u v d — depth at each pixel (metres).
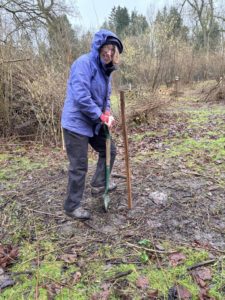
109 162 3.27
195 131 6.88
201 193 3.80
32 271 2.65
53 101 6.53
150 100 8.34
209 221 3.25
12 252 2.87
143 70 11.59
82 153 2.99
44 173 4.69
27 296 2.41
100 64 2.88
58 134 6.43
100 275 2.58
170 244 2.91
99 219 3.33
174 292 2.38
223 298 2.33
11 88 6.44
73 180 3.05
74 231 3.16
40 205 3.66
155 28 13.47
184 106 10.82
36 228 3.24
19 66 6.70
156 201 3.62
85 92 2.77
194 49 17.81
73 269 2.66
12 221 3.39
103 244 2.95
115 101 8.84
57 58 7.43
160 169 4.63
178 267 2.62
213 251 2.80
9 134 6.62
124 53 12.09
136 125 7.66
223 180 4.16
